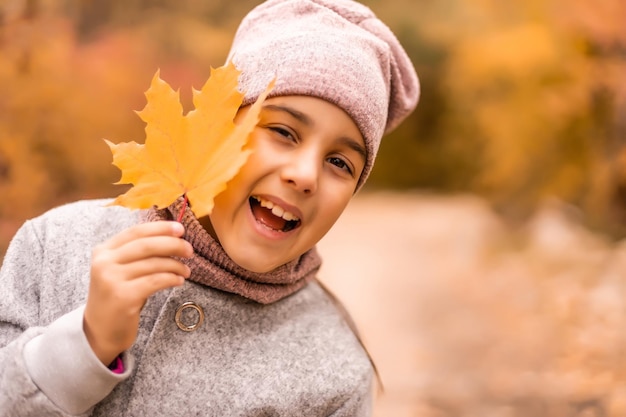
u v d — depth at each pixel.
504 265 5.55
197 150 1.06
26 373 1.05
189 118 1.07
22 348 1.08
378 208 10.34
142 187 1.05
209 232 1.29
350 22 1.37
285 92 1.17
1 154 3.68
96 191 4.22
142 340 1.27
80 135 4.07
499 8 7.71
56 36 3.96
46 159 3.89
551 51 6.38
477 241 6.80
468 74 8.83
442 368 3.51
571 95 5.90
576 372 3.11
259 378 1.28
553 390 2.99
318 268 1.49
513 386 3.09
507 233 6.79
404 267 6.14
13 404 1.05
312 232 1.21
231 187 1.15
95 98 4.29
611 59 5.59
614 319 3.63
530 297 4.43
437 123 12.38
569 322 3.75
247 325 1.33
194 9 6.48
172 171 1.06
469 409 2.96
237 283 1.27
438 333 4.11
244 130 1.04
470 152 11.32
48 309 1.29
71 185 4.07
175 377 1.24
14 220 3.64
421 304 4.86
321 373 1.33
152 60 5.61
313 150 1.17
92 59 4.39
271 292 1.33
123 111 4.57
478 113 8.41
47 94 3.84
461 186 12.12
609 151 5.77
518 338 3.71
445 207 10.34
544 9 6.63
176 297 1.27
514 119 6.84
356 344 1.44
